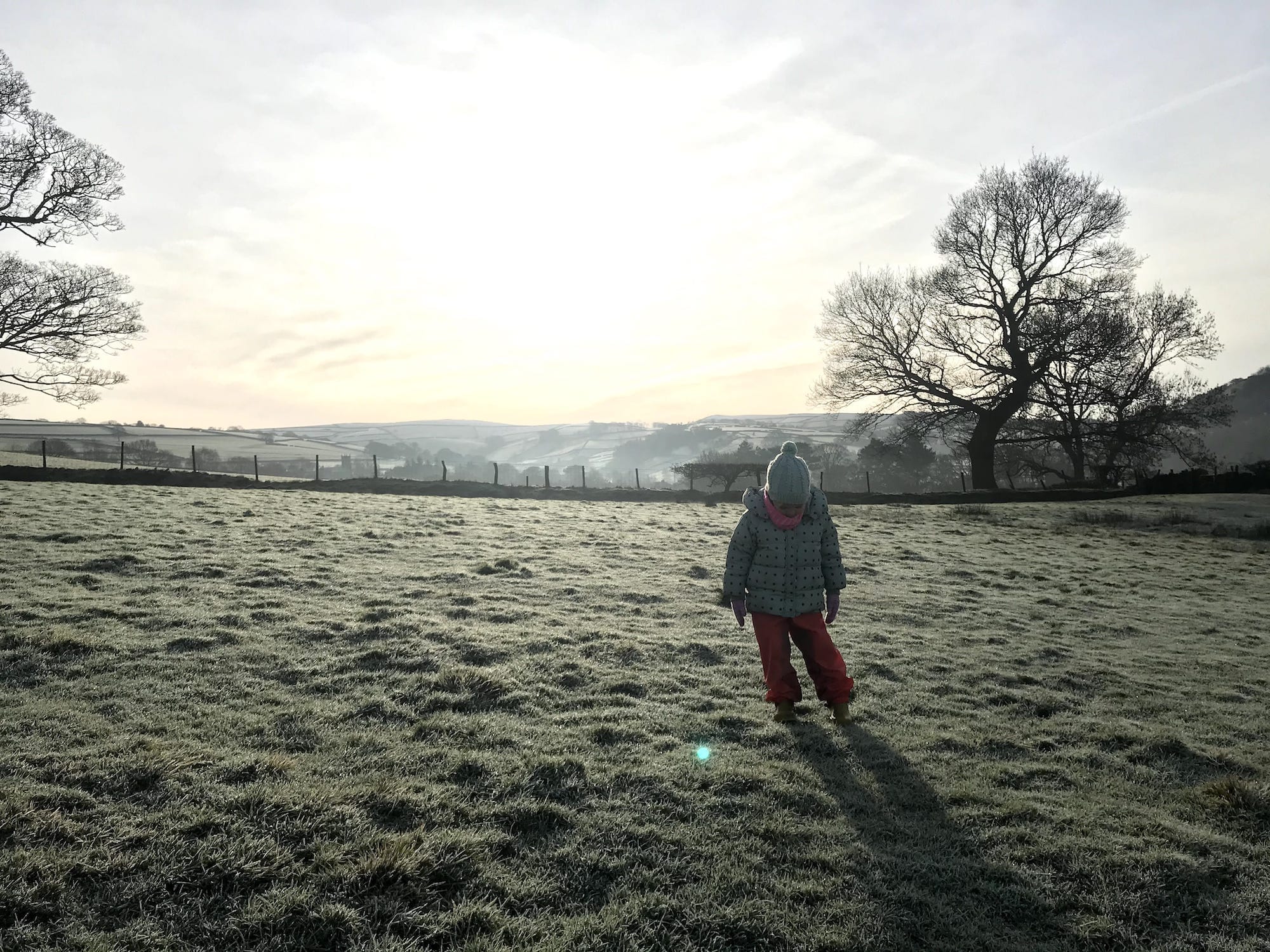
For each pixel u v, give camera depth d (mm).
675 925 2838
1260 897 3170
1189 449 47594
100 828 3244
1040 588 11523
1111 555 16219
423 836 3297
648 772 4113
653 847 3371
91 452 54156
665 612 8266
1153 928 2957
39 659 5453
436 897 2916
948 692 5980
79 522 11914
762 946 2760
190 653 5844
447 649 6273
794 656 6770
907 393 43656
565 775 4035
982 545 16781
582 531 15188
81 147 33062
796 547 5039
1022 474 56875
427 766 4062
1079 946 2852
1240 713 5715
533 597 8625
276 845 3170
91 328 33438
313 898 2832
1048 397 42531
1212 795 4117
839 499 31312
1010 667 6820
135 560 9055
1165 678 6715
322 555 10477
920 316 43406
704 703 5402
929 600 9922
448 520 15602
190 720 4562
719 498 29547
